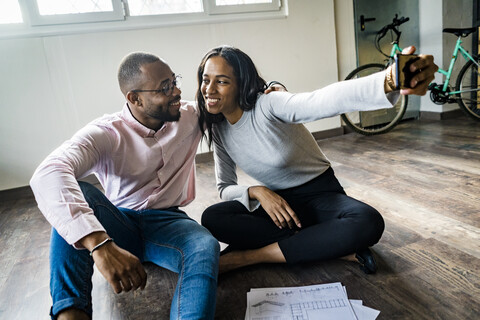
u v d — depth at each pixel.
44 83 2.76
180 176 1.34
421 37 3.86
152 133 1.21
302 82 3.60
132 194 1.26
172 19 3.06
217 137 1.39
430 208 1.76
